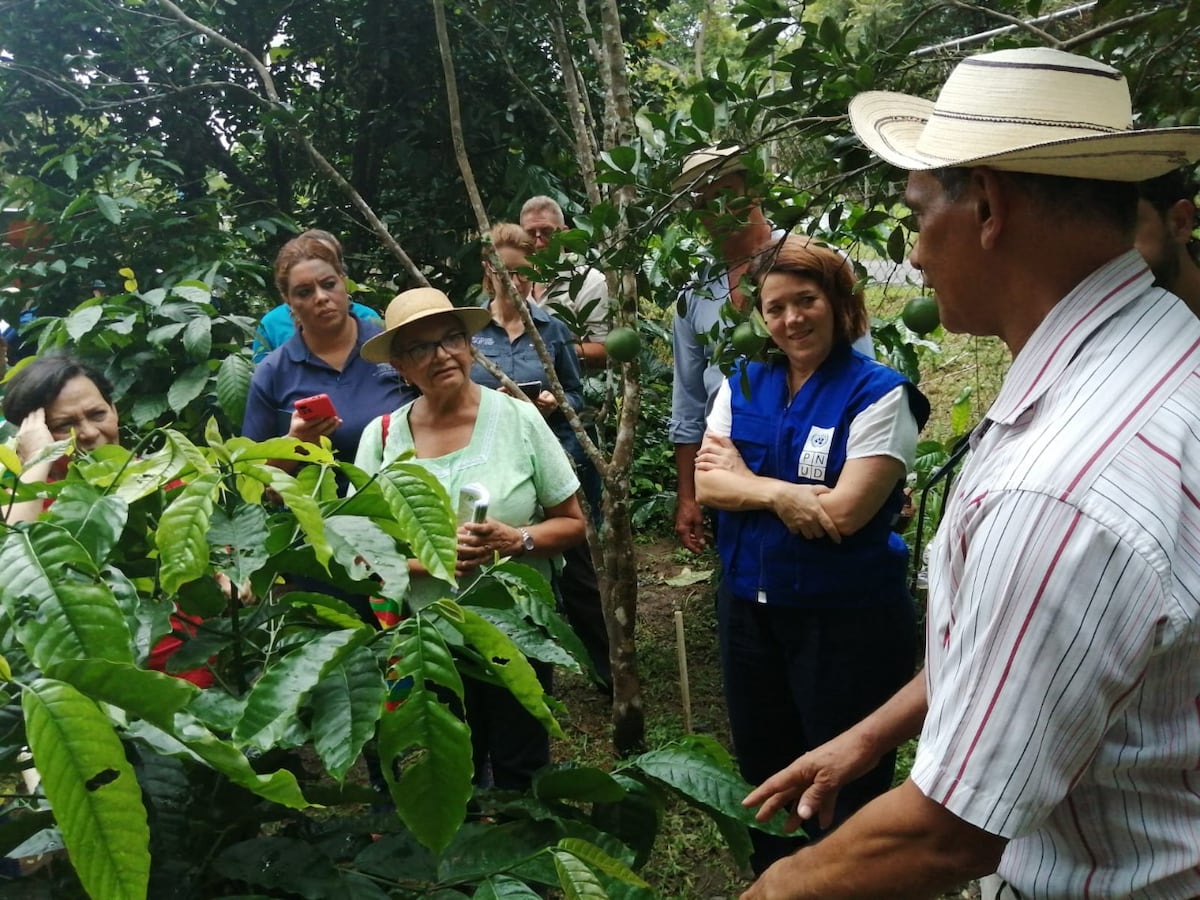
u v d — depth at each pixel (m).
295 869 1.09
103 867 0.80
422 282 2.87
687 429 3.09
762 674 2.25
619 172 1.63
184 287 3.57
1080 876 1.04
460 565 2.11
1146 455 0.90
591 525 2.78
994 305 1.11
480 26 2.93
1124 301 1.00
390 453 2.32
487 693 2.27
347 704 1.04
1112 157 0.96
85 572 0.98
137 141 4.76
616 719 2.85
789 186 1.64
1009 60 1.09
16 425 2.18
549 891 1.53
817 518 2.00
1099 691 0.88
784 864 1.10
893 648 2.10
